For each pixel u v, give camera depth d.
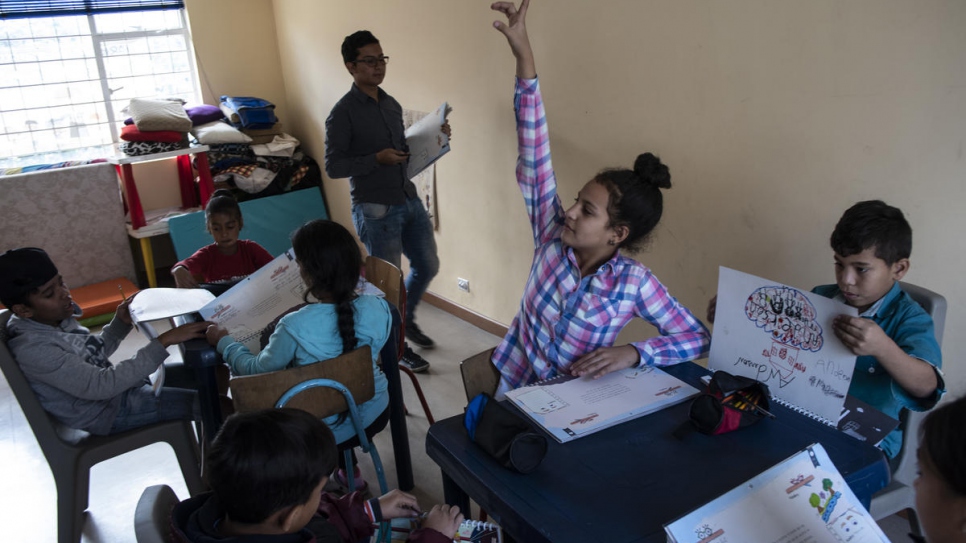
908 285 1.47
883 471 1.07
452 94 3.29
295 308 1.93
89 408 1.80
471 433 1.16
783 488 0.90
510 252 3.23
